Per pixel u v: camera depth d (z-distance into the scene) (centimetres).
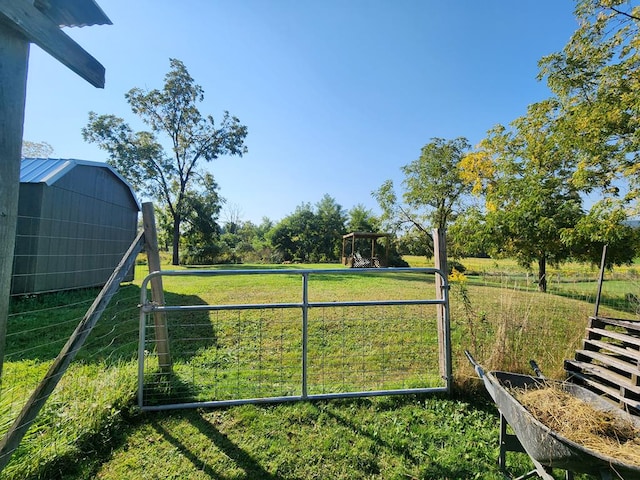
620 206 802
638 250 838
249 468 188
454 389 283
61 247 684
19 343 395
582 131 876
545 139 1075
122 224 922
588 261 951
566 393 182
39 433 196
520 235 1049
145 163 2053
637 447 142
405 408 257
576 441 148
